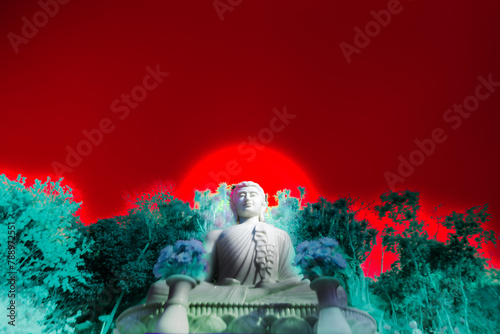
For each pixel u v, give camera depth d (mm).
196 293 5492
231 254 6402
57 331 8195
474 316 8023
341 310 4906
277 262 6438
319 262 5168
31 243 8656
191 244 5223
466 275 8375
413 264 8727
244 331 4746
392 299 8656
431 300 8312
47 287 8539
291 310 4926
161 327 4477
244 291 5477
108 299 8867
